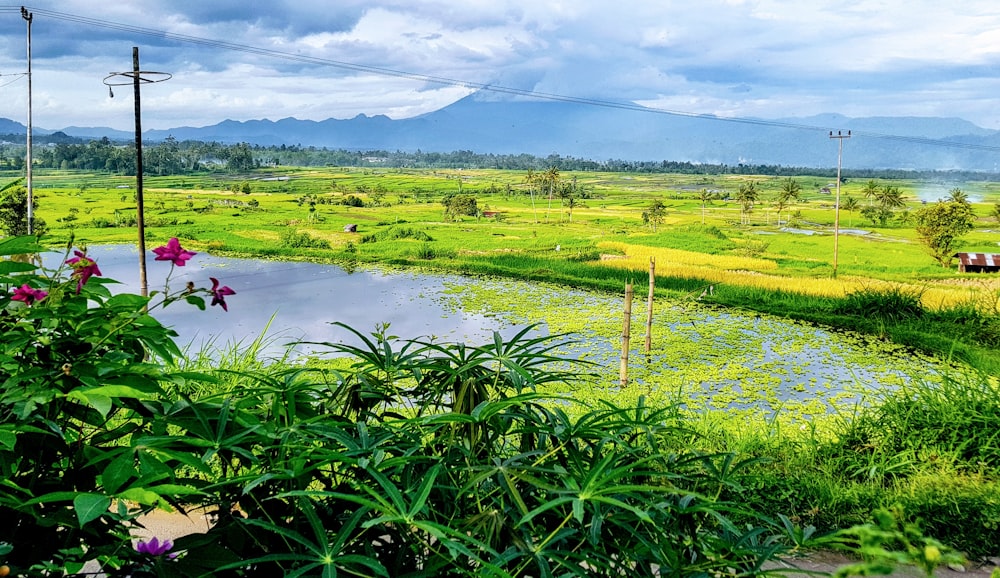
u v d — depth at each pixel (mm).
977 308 15547
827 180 162875
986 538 2891
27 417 1102
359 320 17906
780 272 31750
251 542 1234
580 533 1168
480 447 1283
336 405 1419
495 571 922
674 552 1139
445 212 65938
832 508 3082
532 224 59812
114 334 1276
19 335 1230
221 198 77188
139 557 1150
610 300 20719
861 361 12758
